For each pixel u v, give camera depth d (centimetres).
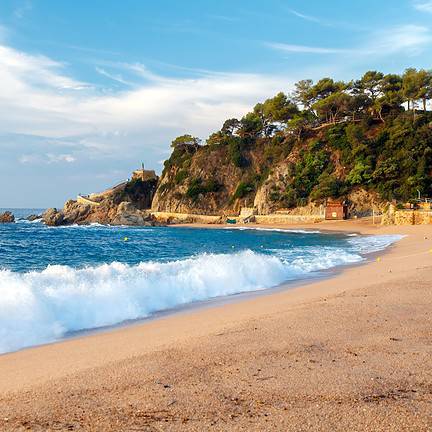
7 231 8269
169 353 766
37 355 857
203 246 4850
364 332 877
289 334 872
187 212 13125
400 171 9825
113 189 15438
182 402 548
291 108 13212
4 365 788
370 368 660
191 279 1700
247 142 13800
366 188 10125
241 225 10588
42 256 3606
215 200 13138
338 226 8875
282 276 2103
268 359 715
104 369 691
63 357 817
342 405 527
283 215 10681
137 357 751
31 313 1122
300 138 12412
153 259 3325
